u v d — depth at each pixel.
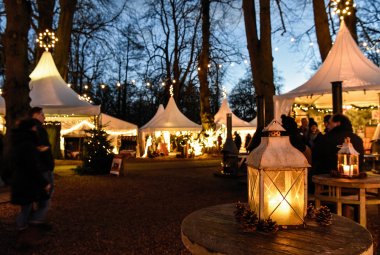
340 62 10.15
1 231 5.82
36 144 5.15
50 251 4.88
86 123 23.17
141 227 6.04
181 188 10.41
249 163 2.44
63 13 18.84
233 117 29.06
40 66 16.88
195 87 33.09
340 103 8.56
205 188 10.41
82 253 4.79
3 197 8.51
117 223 6.33
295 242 2.10
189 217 2.68
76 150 22.88
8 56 10.84
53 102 15.30
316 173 5.31
